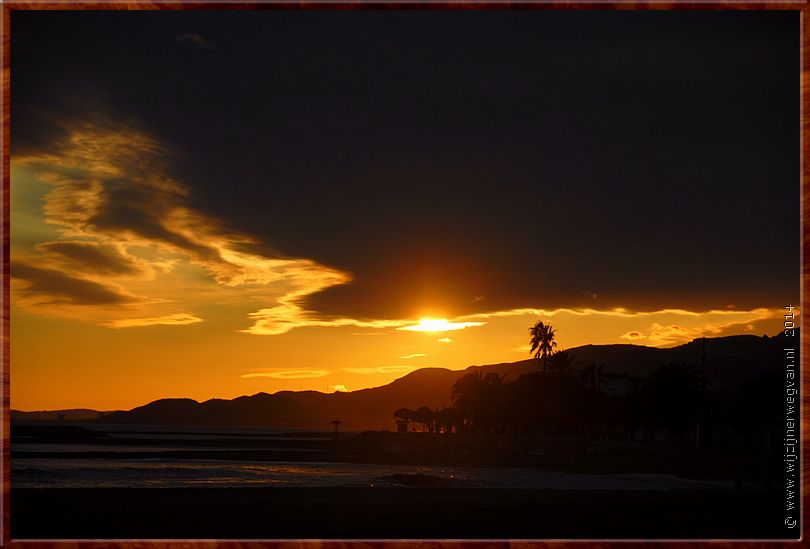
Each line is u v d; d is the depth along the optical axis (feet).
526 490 76.13
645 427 176.24
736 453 140.36
